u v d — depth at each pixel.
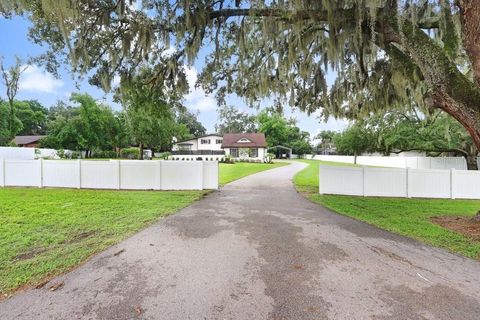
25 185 11.35
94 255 3.90
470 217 6.56
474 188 9.59
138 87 8.29
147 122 28.08
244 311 2.57
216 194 9.80
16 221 5.69
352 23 6.17
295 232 5.15
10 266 3.49
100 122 33.44
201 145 49.94
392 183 9.85
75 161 11.03
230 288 3.00
